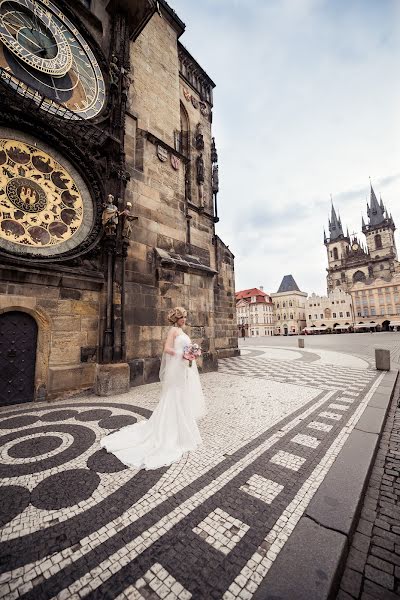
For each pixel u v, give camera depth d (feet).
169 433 12.00
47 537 6.94
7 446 12.45
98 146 25.79
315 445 12.42
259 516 7.75
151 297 28.55
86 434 13.87
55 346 21.53
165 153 33.17
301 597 5.31
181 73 45.42
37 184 21.65
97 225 24.54
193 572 5.96
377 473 11.03
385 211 315.37
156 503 8.36
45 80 24.26
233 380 28.48
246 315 294.66
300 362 43.96
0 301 19.21
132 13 31.81
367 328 256.32
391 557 6.88
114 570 6.02
